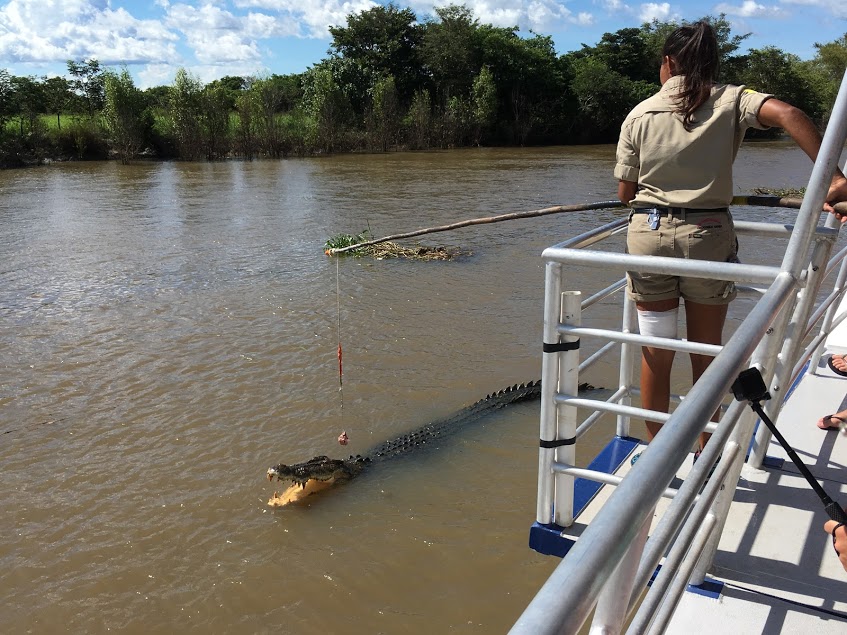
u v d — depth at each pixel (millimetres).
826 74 51438
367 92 49125
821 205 2174
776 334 2312
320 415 7270
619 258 2375
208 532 5352
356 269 13047
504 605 4520
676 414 1283
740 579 2504
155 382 7977
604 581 922
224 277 12461
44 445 6594
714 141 2812
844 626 2283
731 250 2971
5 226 17594
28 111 38656
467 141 50219
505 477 6117
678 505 1564
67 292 11492
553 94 54438
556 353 2627
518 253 14391
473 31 52219
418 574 4840
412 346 9203
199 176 30141
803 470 2057
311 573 4871
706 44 2846
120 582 4797
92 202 21953
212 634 4336
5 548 5141
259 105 40656
